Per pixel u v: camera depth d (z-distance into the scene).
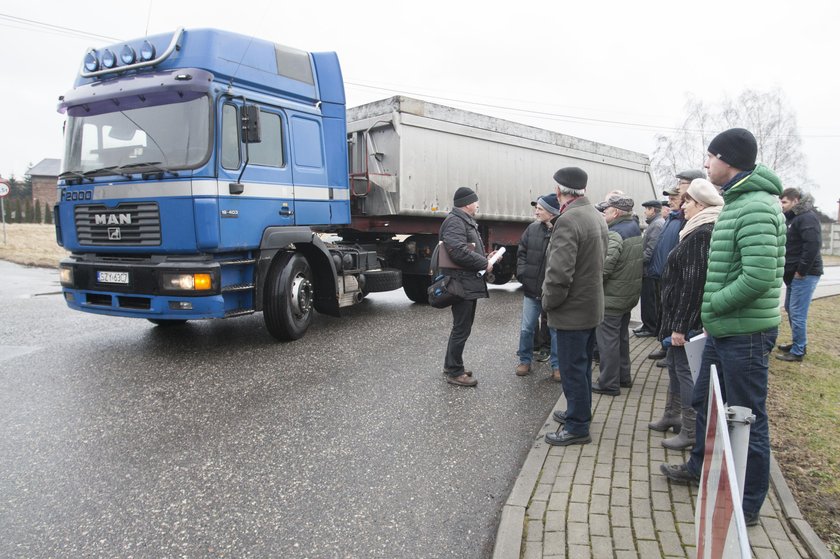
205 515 3.16
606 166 15.04
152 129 6.10
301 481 3.55
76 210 6.41
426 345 6.91
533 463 3.70
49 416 4.50
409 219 10.23
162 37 6.26
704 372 3.18
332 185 7.78
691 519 2.97
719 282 2.96
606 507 3.12
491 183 11.52
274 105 6.81
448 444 4.14
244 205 6.32
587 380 4.02
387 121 9.47
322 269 7.74
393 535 3.01
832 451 3.92
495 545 2.80
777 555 2.65
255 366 5.89
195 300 5.86
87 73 6.44
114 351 6.41
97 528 3.02
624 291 5.02
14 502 3.25
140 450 3.93
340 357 6.29
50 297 10.34
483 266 5.17
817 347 6.97
